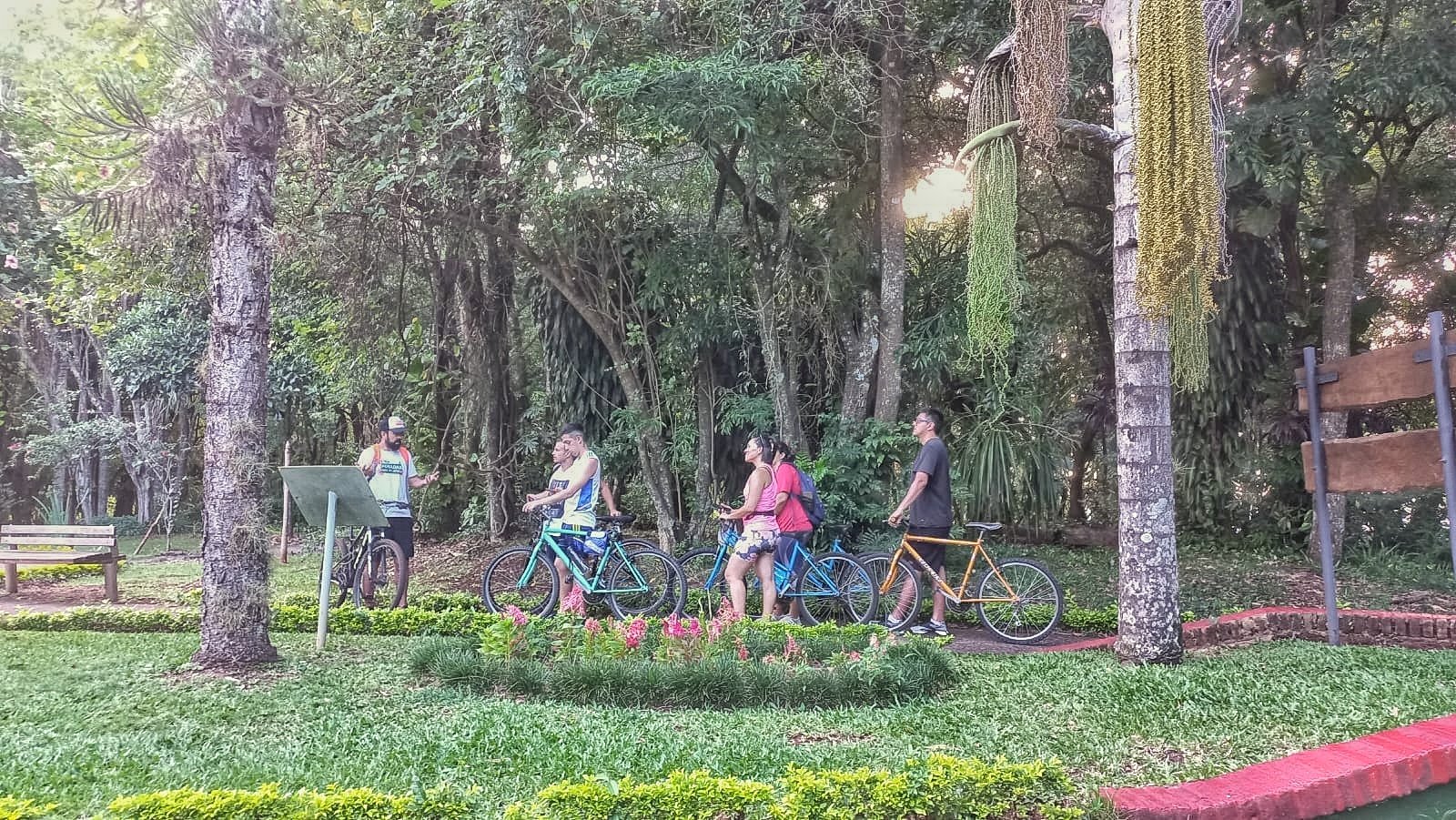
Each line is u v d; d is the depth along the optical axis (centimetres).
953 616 736
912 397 970
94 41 651
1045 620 664
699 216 933
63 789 315
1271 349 1083
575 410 1088
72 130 627
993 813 290
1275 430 1034
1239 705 405
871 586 691
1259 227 943
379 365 1126
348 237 888
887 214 887
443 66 768
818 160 887
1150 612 499
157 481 1639
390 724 397
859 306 949
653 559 745
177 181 511
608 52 748
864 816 283
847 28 808
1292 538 1045
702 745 361
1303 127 839
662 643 505
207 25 491
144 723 399
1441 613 682
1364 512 995
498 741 366
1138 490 505
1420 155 1091
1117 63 517
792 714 418
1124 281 511
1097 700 423
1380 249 1107
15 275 1130
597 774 325
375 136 762
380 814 276
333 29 743
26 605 771
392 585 877
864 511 820
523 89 708
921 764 314
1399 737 350
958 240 959
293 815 272
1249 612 616
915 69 891
